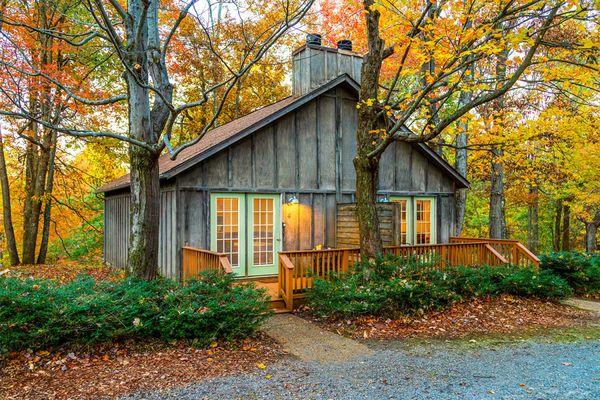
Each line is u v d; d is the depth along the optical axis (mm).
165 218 10266
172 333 5676
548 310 8477
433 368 5156
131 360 5191
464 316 7637
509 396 4352
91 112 13305
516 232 25125
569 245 21812
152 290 6215
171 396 4246
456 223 14719
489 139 10531
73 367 4910
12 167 16938
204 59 17141
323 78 11977
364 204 8422
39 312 5066
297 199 11016
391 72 14539
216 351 5629
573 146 13367
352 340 6328
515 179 17094
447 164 13289
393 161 12570
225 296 6211
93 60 14828
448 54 6777
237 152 10281
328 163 11602
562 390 4516
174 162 10633
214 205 10023
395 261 8461
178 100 20938
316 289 7797
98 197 19328
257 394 4320
